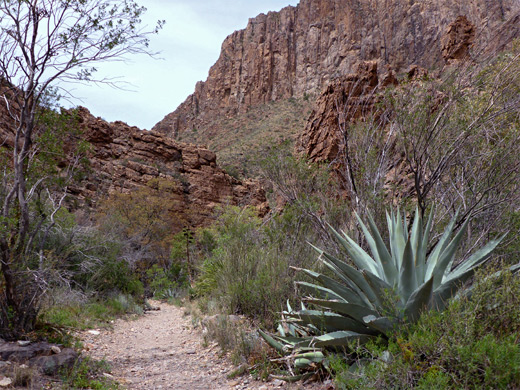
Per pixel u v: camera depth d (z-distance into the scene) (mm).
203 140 158875
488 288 3898
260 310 7664
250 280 8477
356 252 5270
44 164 7258
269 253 8609
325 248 7402
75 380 5074
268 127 127312
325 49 162000
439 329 3809
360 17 152375
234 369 5816
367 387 3680
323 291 5383
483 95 6230
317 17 171875
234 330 6941
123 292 16094
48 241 10133
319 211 7820
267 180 8688
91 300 12805
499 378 3154
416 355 3746
